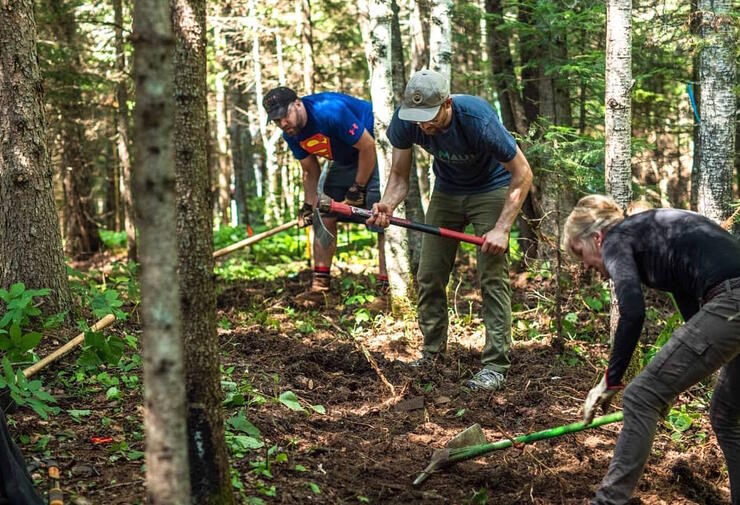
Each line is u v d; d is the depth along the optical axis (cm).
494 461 402
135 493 331
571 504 362
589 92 979
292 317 693
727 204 600
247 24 1293
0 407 385
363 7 908
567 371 548
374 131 683
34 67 509
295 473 365
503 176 509
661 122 1095
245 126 1683
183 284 289
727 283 314
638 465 325
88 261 1347
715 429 354
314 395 481
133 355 479
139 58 209
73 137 1392
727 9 592
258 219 1509
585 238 345
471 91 1089
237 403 428
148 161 211
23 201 505
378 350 592
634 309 312
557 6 807
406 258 680
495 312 511
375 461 393
